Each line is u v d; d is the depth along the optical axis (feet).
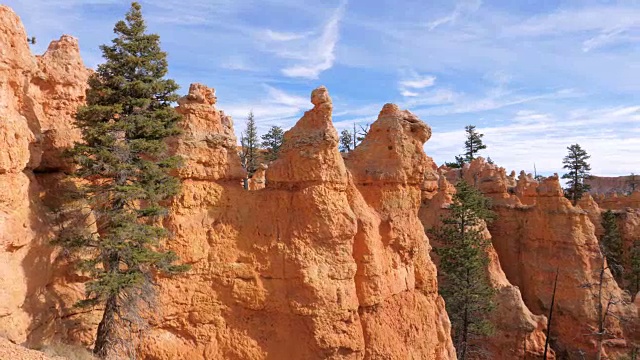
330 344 65.87
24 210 56.70
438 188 148.05
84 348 58.34
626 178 333.83
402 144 81.66
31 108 62.64
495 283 128.98
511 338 119.75
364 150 82.99
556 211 142.82
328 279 67.41
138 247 59.31
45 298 59.00
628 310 131.34
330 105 71.10
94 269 57.41
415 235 82.84
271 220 70.18
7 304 50.85
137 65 59.98
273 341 66.90
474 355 120.98
